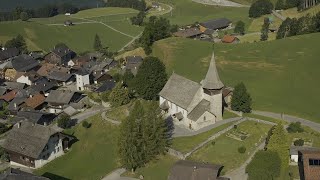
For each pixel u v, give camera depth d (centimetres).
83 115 15012
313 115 13612
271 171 9456
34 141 11694
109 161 11538
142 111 11200
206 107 12288
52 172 11375
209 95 12350
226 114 13188
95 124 13550
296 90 15788
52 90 17525
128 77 16775
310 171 8962
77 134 13300
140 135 10888
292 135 11719
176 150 11000
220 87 12306
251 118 12812
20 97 17125
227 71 18212
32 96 16950
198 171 9219
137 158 10669
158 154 11188
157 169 10712
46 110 16675
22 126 12150
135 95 15225
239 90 13388
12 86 19012
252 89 16025
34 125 12075
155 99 14462
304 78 16762
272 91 15825
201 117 12150
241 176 9938
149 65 14400
